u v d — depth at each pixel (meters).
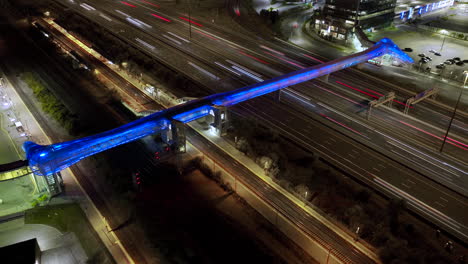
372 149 106.25
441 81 151.62
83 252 73.25
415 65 166.50
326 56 178.25
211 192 88.25
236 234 77.06
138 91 138.25
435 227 79.81
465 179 94.50
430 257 71.62
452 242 76.00
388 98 125.19
